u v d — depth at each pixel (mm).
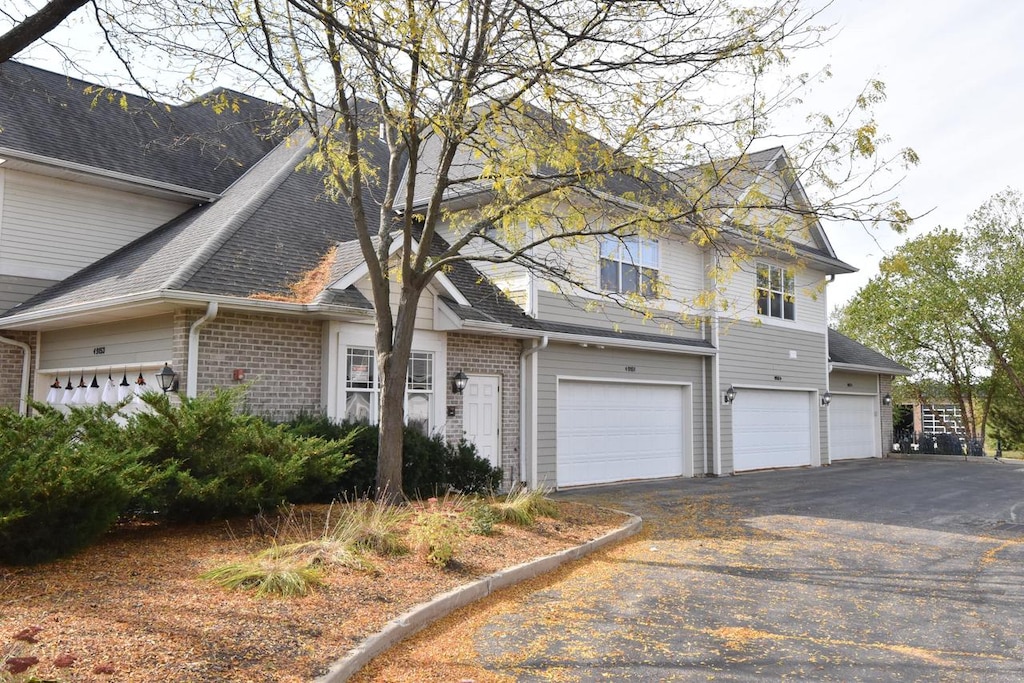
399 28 7207
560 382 15766
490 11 8711
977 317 31562
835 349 27375
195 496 7461
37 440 6520
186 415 7848
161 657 4309
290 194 13984
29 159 12789
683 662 5258
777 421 22125
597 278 16281
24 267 13305
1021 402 32812
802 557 9039
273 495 8078
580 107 7949
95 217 14250
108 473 6477
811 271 23438
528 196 9250
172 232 13602
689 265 18750
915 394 35344
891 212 7871
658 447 18156
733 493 15352
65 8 5648
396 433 9852
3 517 5613
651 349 17422
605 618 6363
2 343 13391
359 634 5250
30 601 5102
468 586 6703
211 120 17656
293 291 11023
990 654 5562
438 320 12930
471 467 11734
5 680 3637
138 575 5965
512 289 15203
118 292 10734
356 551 6992
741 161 8922
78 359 12672
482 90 8242
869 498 14812
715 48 8258
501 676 4910
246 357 10695
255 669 4363
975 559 9062
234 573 5992
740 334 20406
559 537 9227
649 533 10539
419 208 14992
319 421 10430
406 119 8742
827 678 4984
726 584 7656
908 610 6785
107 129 15227
